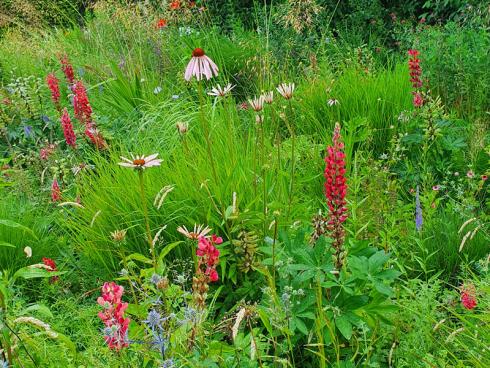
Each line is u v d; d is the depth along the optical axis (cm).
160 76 703
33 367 251
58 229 422
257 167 400
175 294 261
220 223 359
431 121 479
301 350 304
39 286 365
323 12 880
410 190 444
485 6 755
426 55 646
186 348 237
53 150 484
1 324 224
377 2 925
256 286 335
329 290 276
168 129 496
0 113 550
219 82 700
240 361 245
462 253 382
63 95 680
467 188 466
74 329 318
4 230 389
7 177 461
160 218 372
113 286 211
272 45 765
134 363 238
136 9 812
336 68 737
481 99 568
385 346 288
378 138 536
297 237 280
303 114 560
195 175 381
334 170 265
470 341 289
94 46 838
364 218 376
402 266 336
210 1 1005
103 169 454
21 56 820
